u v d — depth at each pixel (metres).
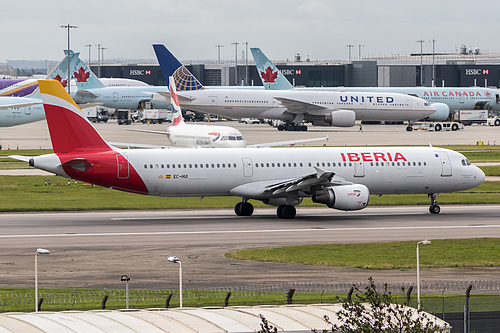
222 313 92.06
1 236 183.38
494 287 134.12
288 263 155.50
